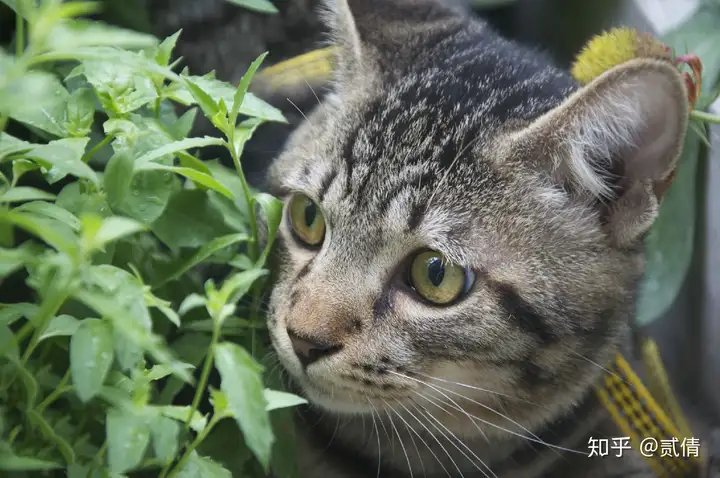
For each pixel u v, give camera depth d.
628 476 0.71
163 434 0.56
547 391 0.67
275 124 0.72
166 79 0.65
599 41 0.70
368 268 0.65
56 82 0.60
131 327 0.54
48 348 0.59
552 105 0.67
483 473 0.69
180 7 0.76
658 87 0.64
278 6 0.78
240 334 0.64
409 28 0.70
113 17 0.69
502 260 0.65
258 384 0.56
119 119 0.60
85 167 0.57
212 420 0.57
